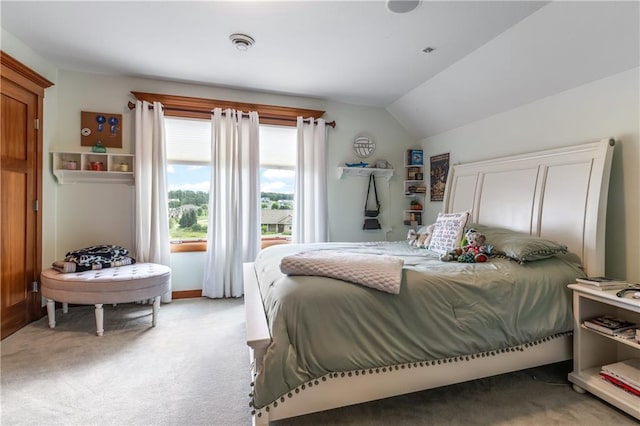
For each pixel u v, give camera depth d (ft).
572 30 6.87
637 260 6.72
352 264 5.29
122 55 9.37
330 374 4.54
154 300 8.94
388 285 4.95
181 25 7.75
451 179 11.62
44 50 9.12
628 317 6.34
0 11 7.24
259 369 4.38
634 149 6.79
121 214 10.94
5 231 8.23
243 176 11.89
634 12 5.96
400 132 14.16
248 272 8.56
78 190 10.55
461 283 5.59
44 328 8.68
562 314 6.05
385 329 4.89
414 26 7.64
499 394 5.80
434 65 9.79
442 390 5.93
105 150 10.48
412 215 14.05
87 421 4.99
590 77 7.50
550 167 8.13
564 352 6.18
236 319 9.48
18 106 8.71
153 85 11.16
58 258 10.33
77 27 7.90
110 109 10.84
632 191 6.82
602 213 6.89
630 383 5.33
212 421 5.02
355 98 12.81
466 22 7.43
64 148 10.40
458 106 11.12
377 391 4.88
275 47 8.76
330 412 5.25
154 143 10.85
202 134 11.82
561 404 5.51
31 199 9.20
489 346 5.44
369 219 13.53
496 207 9.50
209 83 11.40
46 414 5.14
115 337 8.14
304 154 12.64
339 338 4.64
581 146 7.47
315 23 7.57
